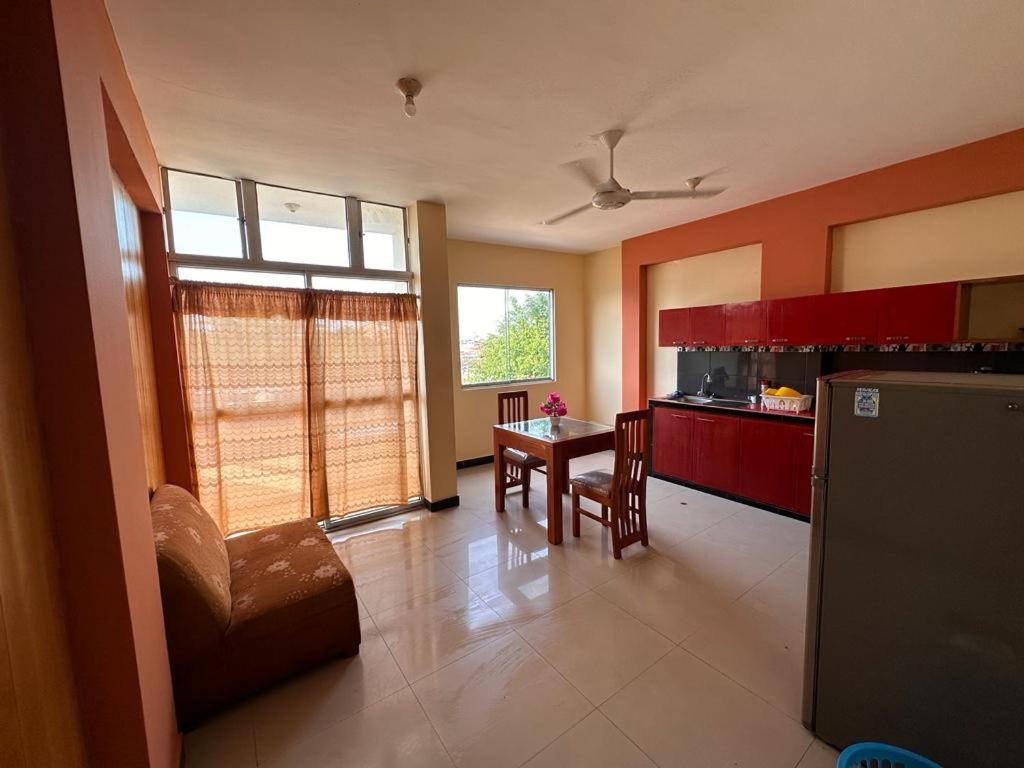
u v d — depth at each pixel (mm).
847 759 1240
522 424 3787
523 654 2014
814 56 1814
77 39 1017
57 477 918
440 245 3697
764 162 2914
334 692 1826
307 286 3285
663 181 3240
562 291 6027
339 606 1965
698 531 3260
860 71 1921
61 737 880
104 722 1015
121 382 1155
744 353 4160
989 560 1201
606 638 2105
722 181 3260
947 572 1271
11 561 730
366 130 2348
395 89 1980
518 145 2576
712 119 2326
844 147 2701
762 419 3605
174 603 1595
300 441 3238
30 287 872
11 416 777
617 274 5730
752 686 1803
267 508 3158
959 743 1286
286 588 1921
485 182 3158
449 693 1808
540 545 3113
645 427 2957
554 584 2584
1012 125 2447
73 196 901
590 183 3217
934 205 2857
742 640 2074
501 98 2080
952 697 1289
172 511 2012
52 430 908
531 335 5867
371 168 2848
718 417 3922
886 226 3158
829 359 3586
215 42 1628
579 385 6297
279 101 2049
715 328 4035
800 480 3389
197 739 1620
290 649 1852
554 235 4938
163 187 2734
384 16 1525
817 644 1544
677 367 4758
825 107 2223
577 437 3209
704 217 4199
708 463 4027
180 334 2748
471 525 3498
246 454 3062
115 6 1416
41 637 821
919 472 1299
